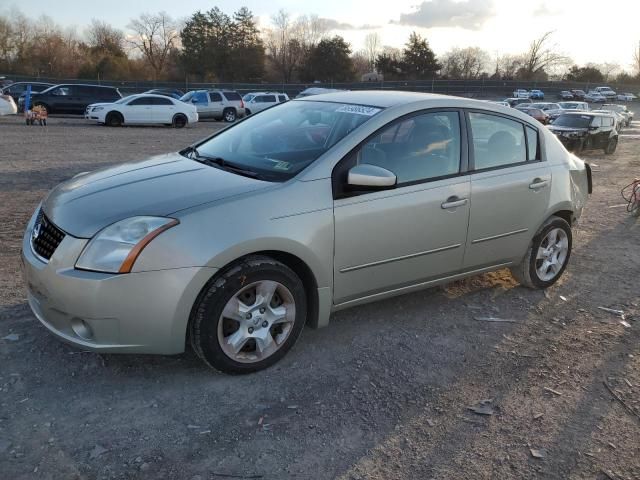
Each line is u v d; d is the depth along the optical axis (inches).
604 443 113.8
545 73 3641.7
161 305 116.0
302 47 3324.3
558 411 124.1
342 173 137.5
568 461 108.0
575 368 143.1
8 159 467.5
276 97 1358.3
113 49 3100.4
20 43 2711.6
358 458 106.2
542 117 1212.5
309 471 102.2
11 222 251.8
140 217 117.4
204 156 157.8
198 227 118.3
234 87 2188.7
